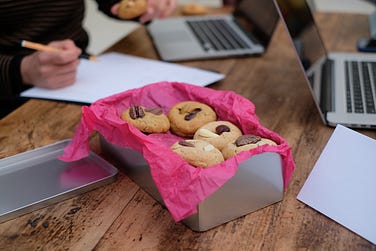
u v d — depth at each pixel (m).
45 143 0.85
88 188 0.73
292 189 0.73
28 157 0.80
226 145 0.71
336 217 0.67
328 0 2.51
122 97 0.83
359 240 0.65
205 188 0.62
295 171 0.77
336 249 0.63
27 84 1.10
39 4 1.26
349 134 0.70
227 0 1.63
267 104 0.97
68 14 1.33
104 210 0.70
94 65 1.14
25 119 0.93
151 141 0.67
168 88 0.87
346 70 1.07
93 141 0.86
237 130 0.75
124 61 1.16
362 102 0.92
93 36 2.62
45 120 0.93
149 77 1.07
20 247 0.64
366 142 0.68
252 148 0.67
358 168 0.68
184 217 0.63
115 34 2.66
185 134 0.79
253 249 0.63
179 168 0.63
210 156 0.67
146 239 0.65
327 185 0.70
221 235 0.65
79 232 0.66
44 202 0.70
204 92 0.84
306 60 0.96
